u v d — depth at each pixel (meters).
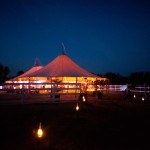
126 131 8.69
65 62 29.83
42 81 30.25
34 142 7.18
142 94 25.42
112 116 12.16
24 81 33.59
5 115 12.03
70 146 6.80
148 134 8.23
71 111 13.69
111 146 6.82
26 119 10.99
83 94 18.97
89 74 29.00
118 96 26.30
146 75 57.09
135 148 6.65
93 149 6.55
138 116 12.20
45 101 18.08
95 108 15.23
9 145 6.91
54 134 8.17
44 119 11.03
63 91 26.78
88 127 9.36
